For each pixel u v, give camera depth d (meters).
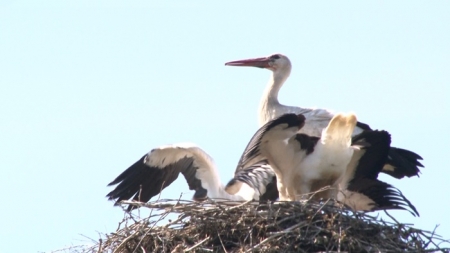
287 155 17.36
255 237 15.44
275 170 17.58
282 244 15.09
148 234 15.85
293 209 15.52
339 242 15.03
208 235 15.64
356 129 19.56
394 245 15.30
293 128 16.86
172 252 15.36
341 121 16.62
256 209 15.65
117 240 16.11
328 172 17.16
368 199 17.33
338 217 15.37
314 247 15.20
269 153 17.36
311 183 17.36
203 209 15.80
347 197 17.42
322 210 15.50
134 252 15.87
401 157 19.88
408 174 19.86
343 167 17.11
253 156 17.38
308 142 17.27
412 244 15.38
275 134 16.97
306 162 17.22
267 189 18.55
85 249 16.28
